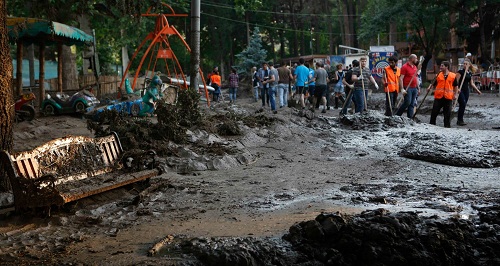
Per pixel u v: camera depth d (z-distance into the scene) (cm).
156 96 1905
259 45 5528
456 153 1205
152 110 1895
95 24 3678
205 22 7650
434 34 5550
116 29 3744
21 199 732
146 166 974
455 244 584
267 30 8425
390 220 593
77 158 877
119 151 981
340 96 2761
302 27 8350
